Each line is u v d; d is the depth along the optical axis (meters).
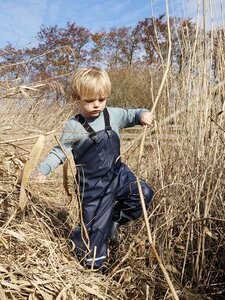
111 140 1.94
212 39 2.11
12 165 1.95
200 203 1.97
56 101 3.15
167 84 2.24
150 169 2.42
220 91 2.11
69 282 1.55
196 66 2.16
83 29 15.15
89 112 1.91
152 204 2.13
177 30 2.26
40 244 1.75
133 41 15.53
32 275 1.49
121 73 9.99
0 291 1.33
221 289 1.74
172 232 1.93
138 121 2.04
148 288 1.67
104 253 1.85
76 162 1.96
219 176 1.83
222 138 2.01
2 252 1.58
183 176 2.04
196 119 2.14
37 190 2.38
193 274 1.73
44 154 2.51
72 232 1.99
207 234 1.84
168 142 2.27
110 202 1.90
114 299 1.60
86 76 1.87
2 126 1.87
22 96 1.97
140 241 1.93
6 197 1.70
